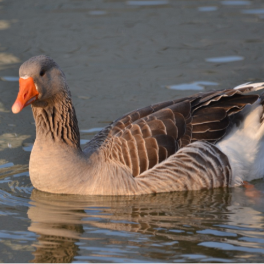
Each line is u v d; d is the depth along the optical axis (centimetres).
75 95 1894
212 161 1309
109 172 1269
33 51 2269
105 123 1694
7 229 1123
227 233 1092
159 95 1870
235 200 1272
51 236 1089
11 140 1614
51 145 1273
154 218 1170
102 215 1185
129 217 1177
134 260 987
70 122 1279
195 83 1956
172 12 2747
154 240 1063
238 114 1391
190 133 1304
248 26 2530
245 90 1366
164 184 1285
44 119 1267
